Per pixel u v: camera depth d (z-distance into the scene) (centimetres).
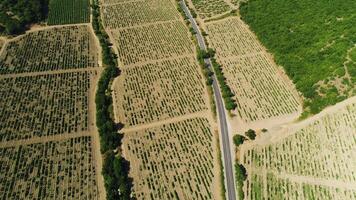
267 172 11812
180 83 15288
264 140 12838
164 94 14738
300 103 14225
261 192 11275
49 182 11562
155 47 17450
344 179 11544
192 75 15712
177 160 12225
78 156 12319
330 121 13275
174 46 17525
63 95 14638
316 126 13188
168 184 11544
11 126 13325
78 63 16338
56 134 13062
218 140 12862
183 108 14138
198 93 14788
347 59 15088
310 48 16212
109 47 17438
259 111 13950
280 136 12962
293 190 11300
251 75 15662
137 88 15000
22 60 16438
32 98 14462
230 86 15100
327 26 17100
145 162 12156
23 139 12862
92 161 12169
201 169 11969
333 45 15888
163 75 15712
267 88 14962
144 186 11475
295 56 16100
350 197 11081
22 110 13938
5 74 15600
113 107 14100
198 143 12781
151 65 16288
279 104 14200
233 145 12681
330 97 13900
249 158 12250
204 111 14025
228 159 12238
